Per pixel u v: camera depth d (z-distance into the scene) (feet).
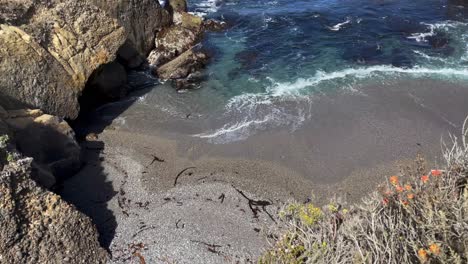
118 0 72.69
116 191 48.98
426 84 66.80
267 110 63.00
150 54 79.92
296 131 57.82
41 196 39.50
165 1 90.94
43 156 49.24
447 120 58.44
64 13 62.34
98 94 67.15
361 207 25.38
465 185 22.56
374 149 53.78
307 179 49.73
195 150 55.47
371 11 92.68
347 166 51.31
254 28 88.63
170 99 67.51
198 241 41.73
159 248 41.06
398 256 20.38
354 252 21.59
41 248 37.52
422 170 28.22
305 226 26.48
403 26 85.56
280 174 50.65
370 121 59.00
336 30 85.61
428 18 88.38
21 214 37.68
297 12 94.48
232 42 83.61
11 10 59.36
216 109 64.23
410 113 60.23
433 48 77.36
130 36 75.56
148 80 73.00
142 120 62.54
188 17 88.22
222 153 54.70
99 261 39.58
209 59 77.87
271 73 72.79
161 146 56.65
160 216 45.09
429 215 20.38
